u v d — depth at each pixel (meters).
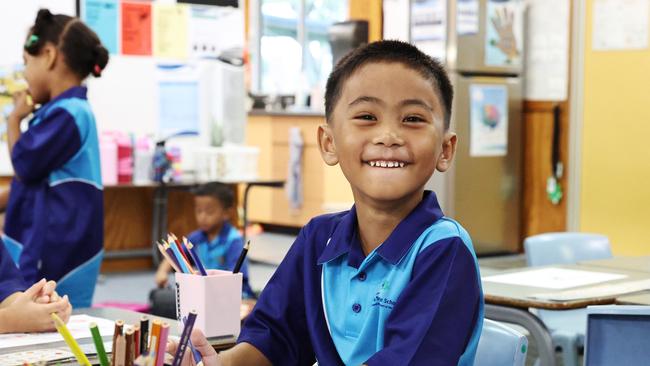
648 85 7.33
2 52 5.71
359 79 1.47
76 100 3.15
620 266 3.17
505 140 7.91
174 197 6.66
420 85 1.46
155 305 3.83
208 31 6.57
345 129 1.48
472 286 1.43
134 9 6.32
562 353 3.33
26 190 3.15
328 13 10.22
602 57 7.58
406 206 1.49
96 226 3.19
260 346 1.58
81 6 6.15
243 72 6.71
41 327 1.89
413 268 1.46
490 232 7.89
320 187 9.13
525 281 2.85
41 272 3.09
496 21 7.79
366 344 1.47
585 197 7.73
